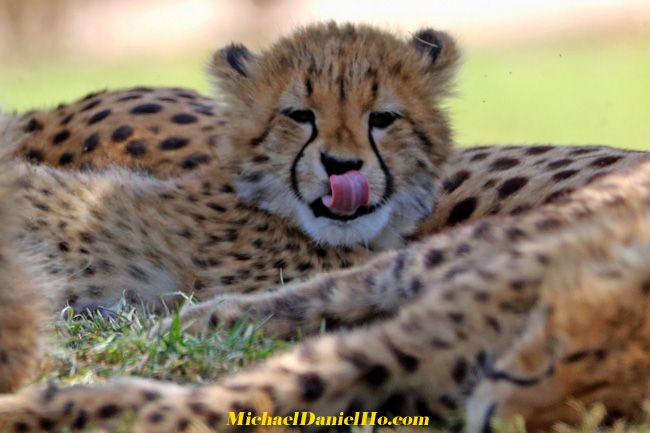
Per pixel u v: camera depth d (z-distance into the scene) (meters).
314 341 7.59
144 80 32.44
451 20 41.12
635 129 27.36
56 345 8.73
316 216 11.21
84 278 11.42
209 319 9.54
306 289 9.43
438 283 8.16
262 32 39.91
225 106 11.79
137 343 8.82
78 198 11.73
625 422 6.97
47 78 33.59
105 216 11.64
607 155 11.27
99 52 38.25
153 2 42.59
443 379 7.54
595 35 39.81
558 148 11.84
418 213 11.60
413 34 12.18
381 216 11.27
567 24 40.84
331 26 11.89
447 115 11.79
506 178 11.43
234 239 11.44
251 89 11.53
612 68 35.94
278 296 9.53
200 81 31.80
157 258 11.48
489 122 28.81
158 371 8.48
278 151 11.26
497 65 36.69
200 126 12.94
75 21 40.31
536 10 42.03
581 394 6.93
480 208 11.39
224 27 40.41
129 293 11.45
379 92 11.14
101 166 12.74
